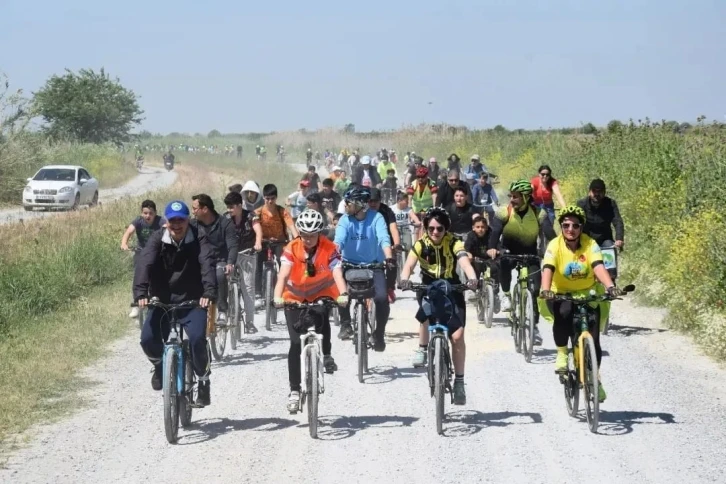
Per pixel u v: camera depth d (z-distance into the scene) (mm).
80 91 105375
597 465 8352
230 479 8117
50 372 12023
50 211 43281
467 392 11164
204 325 9555
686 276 15188
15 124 48906
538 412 10195
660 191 20250
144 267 9320
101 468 8453
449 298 9672
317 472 8273
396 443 9102
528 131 63125
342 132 95000
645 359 12805
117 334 14719
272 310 16094
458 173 16094
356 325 11977
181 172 72688
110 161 69750
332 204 20594
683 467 8250
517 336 13531
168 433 9078
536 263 13344
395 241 13914
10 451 8969
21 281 17250
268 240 15625
